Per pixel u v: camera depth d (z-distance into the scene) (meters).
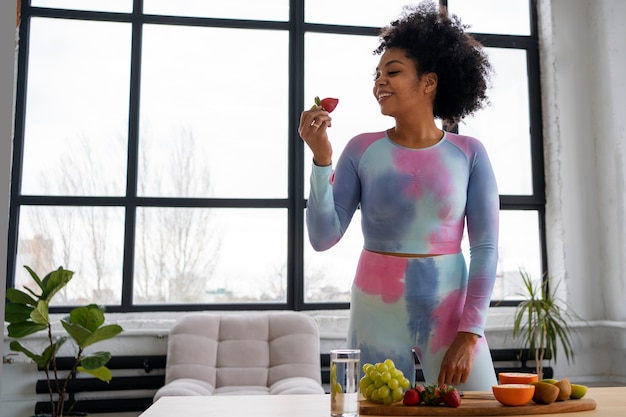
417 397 1.16
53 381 3.47
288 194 4.11
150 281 3.93
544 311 3.77
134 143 3.98
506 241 4.25
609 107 4.09
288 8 4.27
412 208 1.43
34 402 3.50
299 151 4.11
